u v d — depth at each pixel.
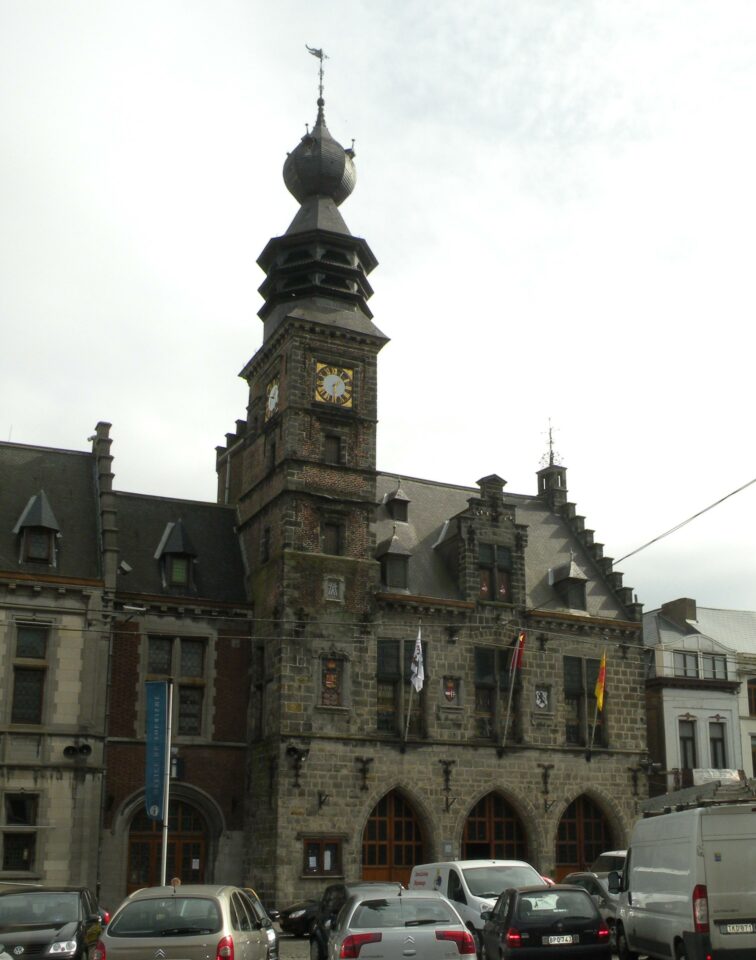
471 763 45.88
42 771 39.62
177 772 42.94
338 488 46.47
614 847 48.78
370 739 43.94
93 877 39.69
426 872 27.64
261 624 45.59
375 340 49.25
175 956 16.64
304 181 52.34
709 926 19.92
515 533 50.06
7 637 40.50
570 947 20.70
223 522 50.28
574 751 48.47
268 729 43.34
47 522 42.53
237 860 43.44
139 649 43.62
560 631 49.91
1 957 20.50
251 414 51.94
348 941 17.52
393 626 45.97
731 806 20.59
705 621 62.25
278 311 50.69
